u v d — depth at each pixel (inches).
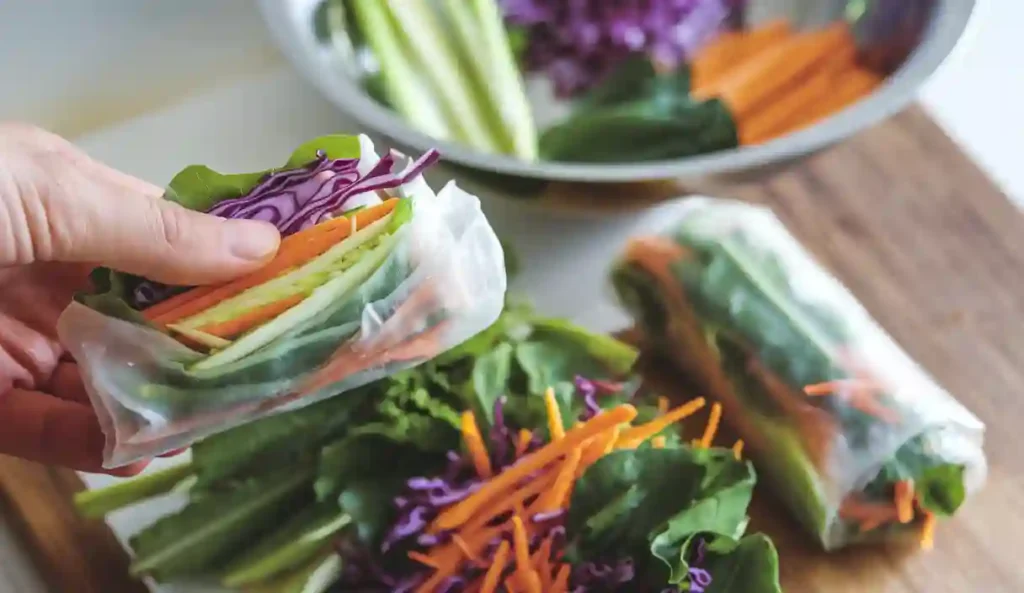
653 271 34.3
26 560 31.8
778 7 40.3
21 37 39.6
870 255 36.0
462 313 27.7
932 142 37.8
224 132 38.8
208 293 27.1
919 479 31.6
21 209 26.7
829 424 31.9
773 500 32.8
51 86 40.6
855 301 34.3
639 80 39.1
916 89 34.4
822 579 31.8
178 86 41.7
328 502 31.3
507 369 32.2
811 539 32.2
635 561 30.4
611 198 34.5
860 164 37.5
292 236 27.2
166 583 31.4
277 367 27.2
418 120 38.1
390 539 30.6
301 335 27.0
